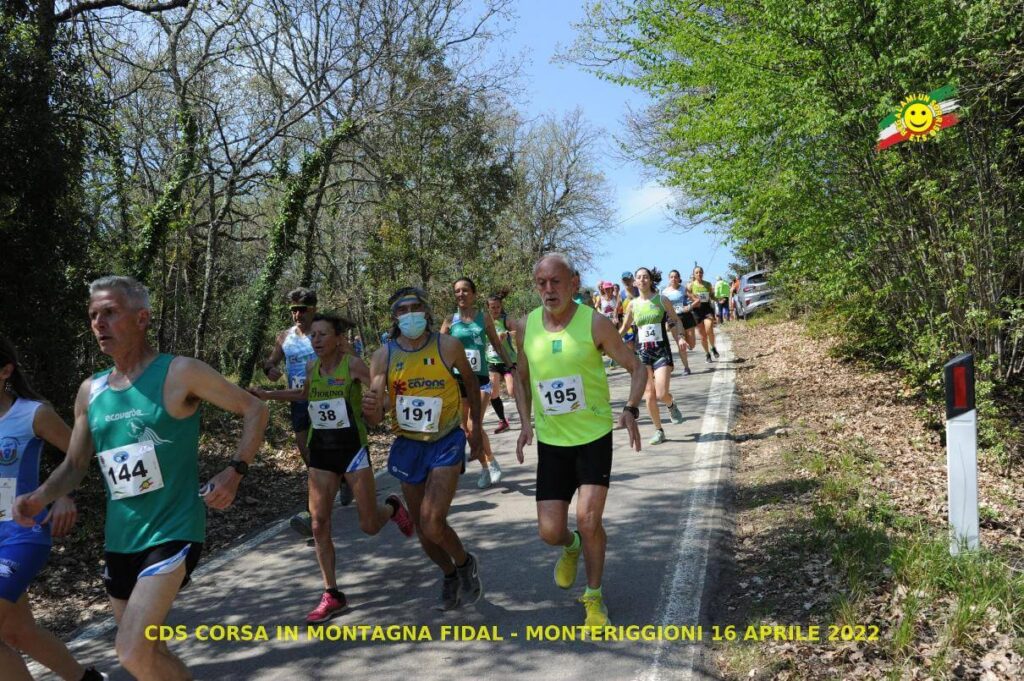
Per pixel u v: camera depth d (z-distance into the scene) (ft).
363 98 58.39
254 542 22.41
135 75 50.93
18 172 28.60
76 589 19.77
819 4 27.22
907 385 33.58
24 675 11.16
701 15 36.06
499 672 13.10
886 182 28.84
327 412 16.65
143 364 10.99
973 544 15.30
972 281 28.09
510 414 41.57
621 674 12.68
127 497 10.73
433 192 71.31
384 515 17.61
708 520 19.45
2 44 28.45
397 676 13.28
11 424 12.17
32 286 29.45
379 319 76.18
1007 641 12.69
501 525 21.21
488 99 64.49
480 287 79.00
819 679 11.89
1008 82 25.66
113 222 45.44
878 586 14.60
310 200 72.54
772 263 41.14
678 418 32.07
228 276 74.08
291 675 13.65
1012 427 26.89
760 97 31.09
